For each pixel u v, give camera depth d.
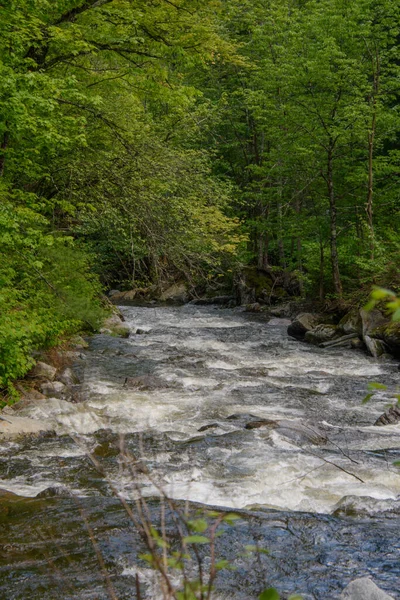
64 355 14.96
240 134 35.94
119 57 14.92
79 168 14.40
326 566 4.88
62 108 14.52
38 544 5.29
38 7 12.00
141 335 20.83
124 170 14.74
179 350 17.84
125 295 32.22
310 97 22.67
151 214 13.84
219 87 33.22
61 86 11.27
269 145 33.22
